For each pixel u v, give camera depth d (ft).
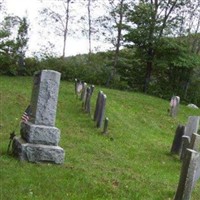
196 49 127.75
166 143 56.70
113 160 39.47
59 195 26.12
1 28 102.78
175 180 36.94
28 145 32.81
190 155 25.08
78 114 61.26
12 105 59.06
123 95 91.76
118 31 113.39
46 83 34.19
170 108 82.23
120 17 112.68
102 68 112.16
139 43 113.29
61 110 61.67
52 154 33.24
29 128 33.50
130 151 46.19
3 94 66.13
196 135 32.73
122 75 116.26
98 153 41.29
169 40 112.37
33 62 104.37
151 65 115.55
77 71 108.06
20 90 73.36
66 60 111.24
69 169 32.14
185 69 115.96
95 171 33.09
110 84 110.83
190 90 117.19
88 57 113.70
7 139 39.93
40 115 33.99
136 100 88.74
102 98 55.88
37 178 28.58
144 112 78.89
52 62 106.32
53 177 29.35
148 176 35.76
